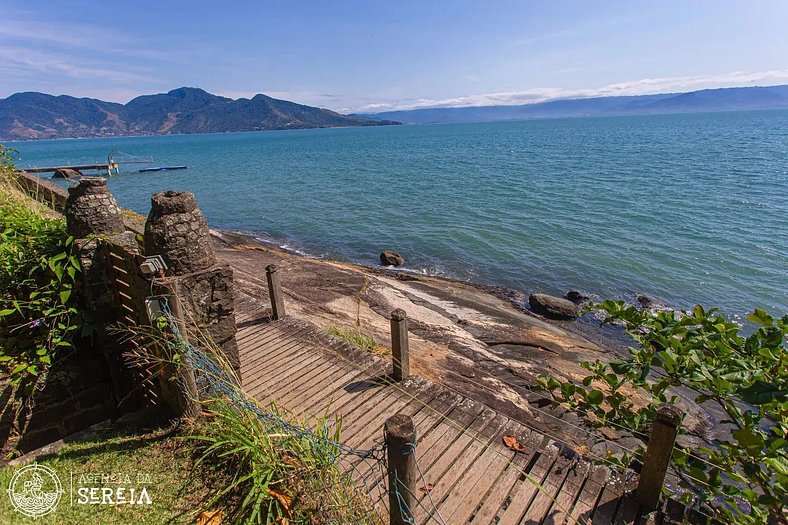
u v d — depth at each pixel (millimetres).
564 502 3627
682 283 14031
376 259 17453
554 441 4406
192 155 79875
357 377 5570
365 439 4426
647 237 18562
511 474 3930
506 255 17156
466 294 13172
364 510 3080
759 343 3189
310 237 20719
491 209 24719
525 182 33469
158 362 4133
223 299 4234
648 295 13273
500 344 9648
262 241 20141
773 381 2883
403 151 72438
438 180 36344
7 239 4531
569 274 15086
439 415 4770
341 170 46531
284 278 12570
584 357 9281
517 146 73750
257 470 3160
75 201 4426
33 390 4328
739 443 2951
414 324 10039
